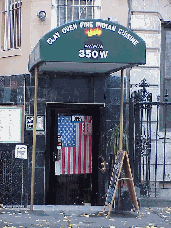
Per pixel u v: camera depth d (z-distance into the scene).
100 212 8.31
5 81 9.72
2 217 7.83
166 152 9.67
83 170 10.10
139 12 9.77
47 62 8.13
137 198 8.65
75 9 9.77
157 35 9.80
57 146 9.88
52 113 9.84
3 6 10.34
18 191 8.77
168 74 10.02
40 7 9.64
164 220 7.82
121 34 7.62
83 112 10.02
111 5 9.76
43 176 9.41
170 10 9.90
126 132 9.25
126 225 7.42
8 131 9.16
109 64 8.36
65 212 8.34
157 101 9.06
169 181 9.71
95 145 9.98
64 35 7.43
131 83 9.66
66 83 9.48
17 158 8.59
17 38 10.08
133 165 9.00
